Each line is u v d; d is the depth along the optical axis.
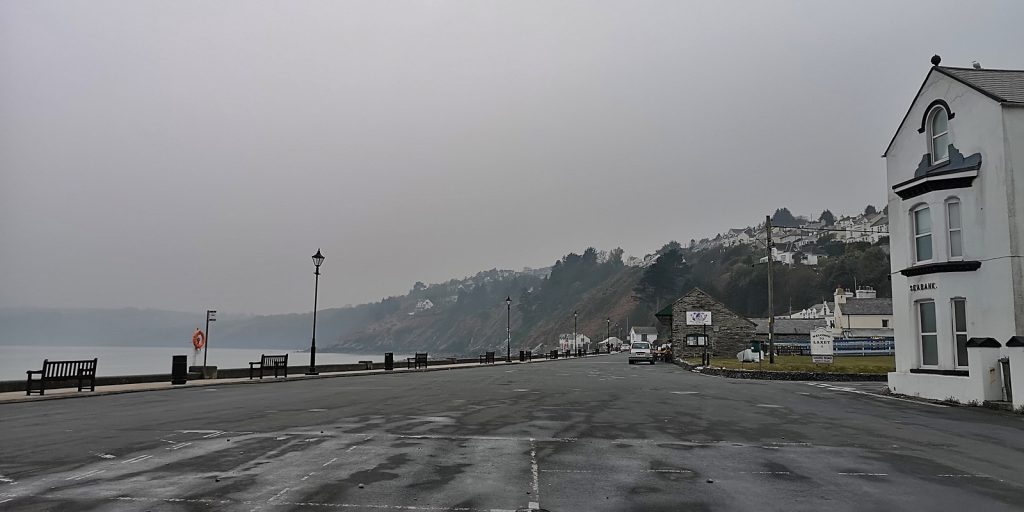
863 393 22.59
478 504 6.86
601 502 6.98
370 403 17.62
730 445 10.73
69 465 8.76
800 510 6.75
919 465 9.19
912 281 21.39
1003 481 8.20
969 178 19.41
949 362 19.61
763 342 64.69
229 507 6.66
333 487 7.55
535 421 13.66
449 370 42.38
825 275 139.12
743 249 180.75
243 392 21.86
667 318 73.50
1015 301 17.97
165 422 13.28
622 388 23.94
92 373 21.03
